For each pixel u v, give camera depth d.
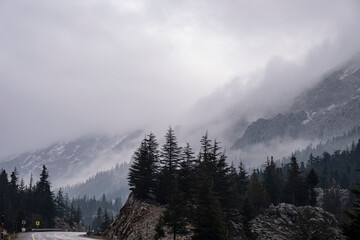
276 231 74.81
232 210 67.44
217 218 50.03
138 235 59.38
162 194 69.50
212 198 52.12
